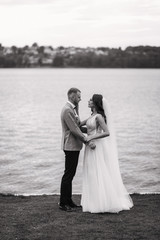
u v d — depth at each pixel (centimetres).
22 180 1425
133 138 2420
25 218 648
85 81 12838
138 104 4850
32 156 1872
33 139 2383
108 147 700
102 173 682
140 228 595
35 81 13000
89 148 689
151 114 3766
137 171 1569
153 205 733
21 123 3148
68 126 665
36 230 589
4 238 557
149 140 2345
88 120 696
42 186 1345
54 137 2462
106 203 671
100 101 696
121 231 582
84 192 694
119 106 4581
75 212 685
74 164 691
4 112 3978
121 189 705
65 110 666
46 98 5991
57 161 1764
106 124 704
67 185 696
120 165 1677
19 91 7775
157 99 5691
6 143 2233
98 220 635
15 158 1819
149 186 1352
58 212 684
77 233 576
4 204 752
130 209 704
